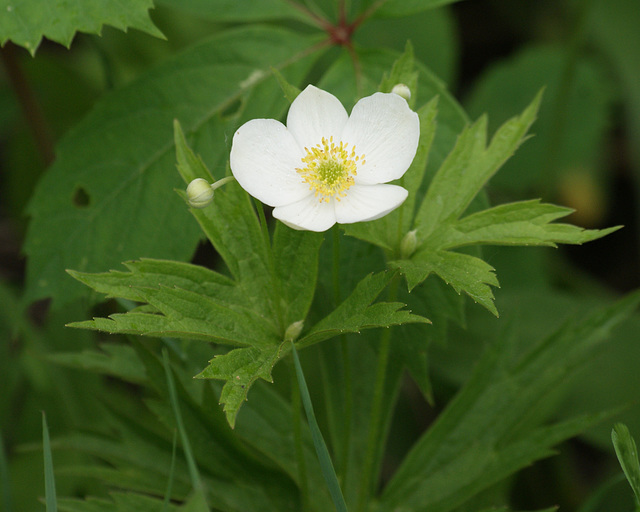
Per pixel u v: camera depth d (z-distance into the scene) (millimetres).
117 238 509
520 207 462
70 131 518
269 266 465
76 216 511
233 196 469
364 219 453
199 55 519
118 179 513
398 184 472
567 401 552
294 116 467
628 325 560
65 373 561
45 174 516
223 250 467
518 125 474
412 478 501
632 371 552
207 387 477
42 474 541
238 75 518
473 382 508
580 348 509
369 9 519
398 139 463
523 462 490
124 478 487
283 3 522
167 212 510
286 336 460
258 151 465
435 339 491
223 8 521
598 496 479
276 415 505
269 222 586
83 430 494
